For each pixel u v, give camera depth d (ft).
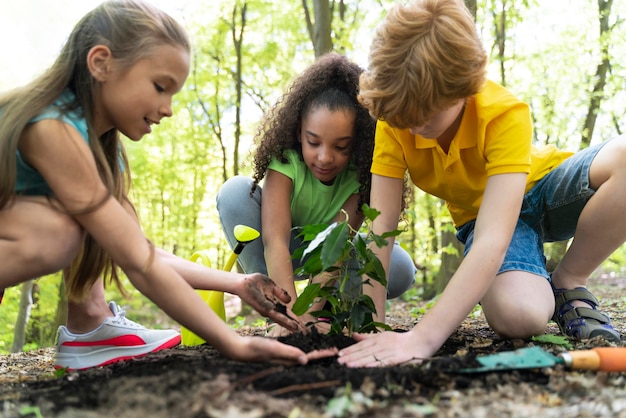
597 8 30.94
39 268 5.17
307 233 6.09
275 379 4.45
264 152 7.93
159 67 5.44
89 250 6.37
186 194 41.42
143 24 5.40
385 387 4.44
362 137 7.52
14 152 5.00
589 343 6.45
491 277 5.70
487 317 6.68
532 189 7.64
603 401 4.21
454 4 5.76
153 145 37.88
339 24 23.94
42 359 9.03
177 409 3.81
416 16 5.62
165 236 39.96
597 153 7.00
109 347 6.75
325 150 7.25
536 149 7.95
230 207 8.31
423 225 36.40
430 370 4.68
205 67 35.65
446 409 4.06
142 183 36.96
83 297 6.56
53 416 4.05
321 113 7.14
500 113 6.19
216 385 4.17
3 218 5.11
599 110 30.50
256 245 8.38
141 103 5.48
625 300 16.63
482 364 4.85
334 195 8.08
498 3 27.61
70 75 5.42
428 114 5.75
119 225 5.01
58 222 5.09
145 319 38.42
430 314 5.58
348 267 6.16
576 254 7.22
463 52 5.55
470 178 6.98
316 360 5.20
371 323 6.13
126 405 3.94
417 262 33.76
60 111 5.19
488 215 5.95
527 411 3.99
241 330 10.02
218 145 39.81
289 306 7.13
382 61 5.71
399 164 6.97
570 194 7.19
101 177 5.33
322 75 7.47
